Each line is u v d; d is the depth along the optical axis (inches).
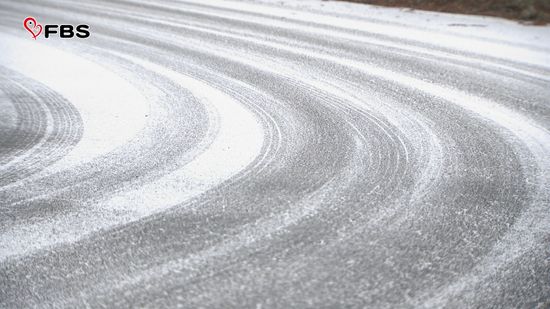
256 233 146.6
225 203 162.7
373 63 318.7
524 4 419.5
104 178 180.2
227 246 140.7
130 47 368.5
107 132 221.5
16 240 145.3
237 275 128.6
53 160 194.5
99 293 123.3
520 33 377.7
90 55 350.0
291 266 131.9
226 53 347.3
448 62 317.7
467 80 285.9
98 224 152.2
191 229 148.9
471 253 137.7
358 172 183.0
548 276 129.0
